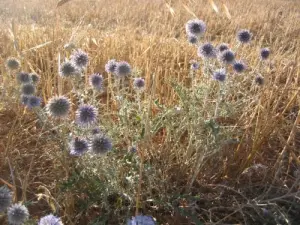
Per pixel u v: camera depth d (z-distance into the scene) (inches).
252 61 38.6
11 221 13.8
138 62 36.9
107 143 17.5
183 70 36.4
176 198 20.8
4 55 34.2
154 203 21.2
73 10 91.0
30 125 26.0
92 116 18.5
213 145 20.5
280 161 23.2
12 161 22.3
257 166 22.3
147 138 18.2
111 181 18.8
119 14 87.4
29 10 81.6
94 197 19.1
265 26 80.1
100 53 40.8
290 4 115.3
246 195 22.1
